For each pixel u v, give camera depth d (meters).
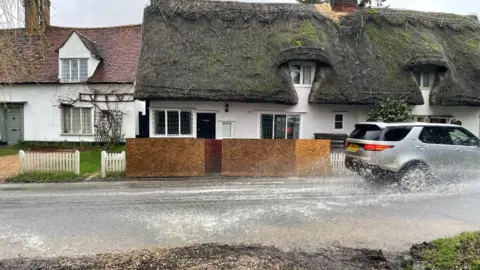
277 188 10.45
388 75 17.61
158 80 15.83
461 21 21.23
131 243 5.51
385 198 8.95
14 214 7.29
